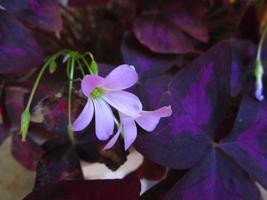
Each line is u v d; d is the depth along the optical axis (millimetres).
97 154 195
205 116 180
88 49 235
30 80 202
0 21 182
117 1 255
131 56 211
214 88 181
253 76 219
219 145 181
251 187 178
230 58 178
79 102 181
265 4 250
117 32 245
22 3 182
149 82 194
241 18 230
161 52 209
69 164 191
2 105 221
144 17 222
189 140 176
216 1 254
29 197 159
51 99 182
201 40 216
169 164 171
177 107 174
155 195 177
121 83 152
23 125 167
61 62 191
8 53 180
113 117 161
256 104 194
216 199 173
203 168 175
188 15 224
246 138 184
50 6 185
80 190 163
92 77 147
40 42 230
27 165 223
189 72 175
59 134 194
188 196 170
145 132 169
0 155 263
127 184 164
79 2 226
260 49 218
